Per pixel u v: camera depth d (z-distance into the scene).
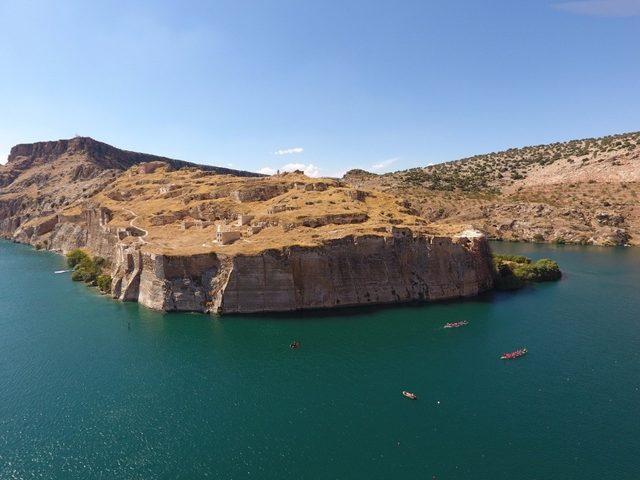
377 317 85.50
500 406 55.09
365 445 48.25
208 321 83.81
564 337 76.44
